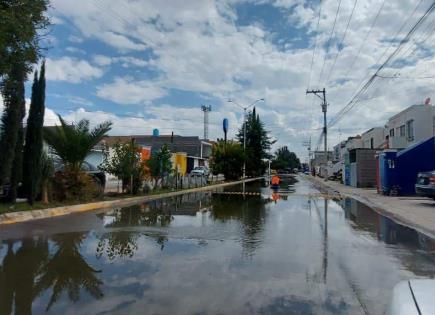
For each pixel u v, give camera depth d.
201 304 5.47
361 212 17.20
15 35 10.19
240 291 6.03
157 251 8.76
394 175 26.41
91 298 5.70
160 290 6.05
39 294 5.89
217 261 7.86
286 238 10.54
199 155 75.69
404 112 39.22
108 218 14.34
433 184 19.45
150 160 27.11
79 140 17.69
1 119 13.91
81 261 7.82
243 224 13.05
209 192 30.59
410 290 2.94
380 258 8.34
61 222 13.09
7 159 13.77
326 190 34.41
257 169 71.81
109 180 32.50
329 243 9.93
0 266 7.44
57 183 17.69
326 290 6.14
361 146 66.12
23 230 11.45
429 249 9.32
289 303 5.57
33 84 15.67
